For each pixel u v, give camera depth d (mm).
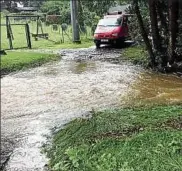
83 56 17531
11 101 9477
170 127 6035
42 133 7180
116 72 13086
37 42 25156
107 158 5293
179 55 12453
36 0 57750
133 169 4918
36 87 11102
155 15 12492
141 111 7312
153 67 13000
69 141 6277
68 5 40844
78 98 9695
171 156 5066
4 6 53406
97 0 32594
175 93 9742
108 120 6859
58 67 14578
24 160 6047
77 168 5297
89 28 34406
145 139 5594
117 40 20578
